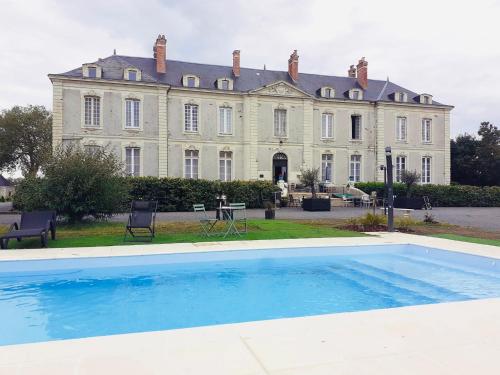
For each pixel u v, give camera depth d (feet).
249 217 59.52
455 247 30.60
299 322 13.93
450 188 96.94
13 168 157.89
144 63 95.76
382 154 106.22
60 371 10.04
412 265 27.99
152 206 39.14
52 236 34.04
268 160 97.81
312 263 28.37
